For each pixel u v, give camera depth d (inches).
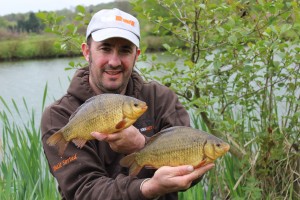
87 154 90.8
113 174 95.5
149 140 83.4
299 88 164.6
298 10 142.5
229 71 158.7
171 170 77.9
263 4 141.6
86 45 105.0
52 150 91.4
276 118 161.5
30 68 698.8
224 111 166.1
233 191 153.0
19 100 433.7
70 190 89.4
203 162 79.4
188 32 161.3
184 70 160.6
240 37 148.8
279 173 165.3
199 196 148.9
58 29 162.2
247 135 165.9
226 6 152.6
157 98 103.7
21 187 155.8
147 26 168.2
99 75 98.1
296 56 142.9
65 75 585.3
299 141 164.9
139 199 80.7
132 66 99.8
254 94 161.2
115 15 98.1
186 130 81.6
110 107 82.5
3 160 164.4
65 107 95.7
